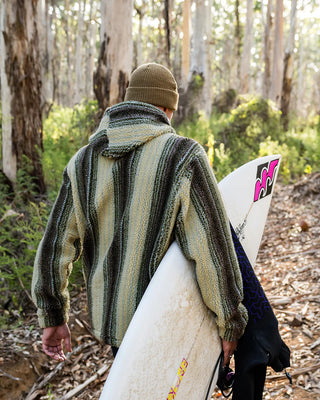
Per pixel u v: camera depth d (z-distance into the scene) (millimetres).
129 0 5996
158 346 1275
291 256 4262
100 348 3066
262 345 1377
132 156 1274
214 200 1259
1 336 3137
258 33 38594
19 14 5586
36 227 3945
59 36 34625
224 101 20781
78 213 1335
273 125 11289
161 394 1283
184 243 1236
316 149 9508
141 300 1269
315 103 39938
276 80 16062
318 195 6016
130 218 1267
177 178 1232
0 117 5805
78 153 1368
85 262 1389
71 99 28578
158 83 1350
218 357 1427
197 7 16547
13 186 5598
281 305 3289
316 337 2766
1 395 2635
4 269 3824
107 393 1208
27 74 5664
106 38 6016
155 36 28625
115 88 6180
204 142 9539
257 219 1954
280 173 8688
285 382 2359
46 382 2752
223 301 1241
